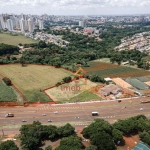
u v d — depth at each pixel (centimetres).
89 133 11162
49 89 18838
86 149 9831
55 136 11588
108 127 11300
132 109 15312
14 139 11550
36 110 15200
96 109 15300
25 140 10406
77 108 15475
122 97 17362
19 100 16625
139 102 16475
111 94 17825
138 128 11875
